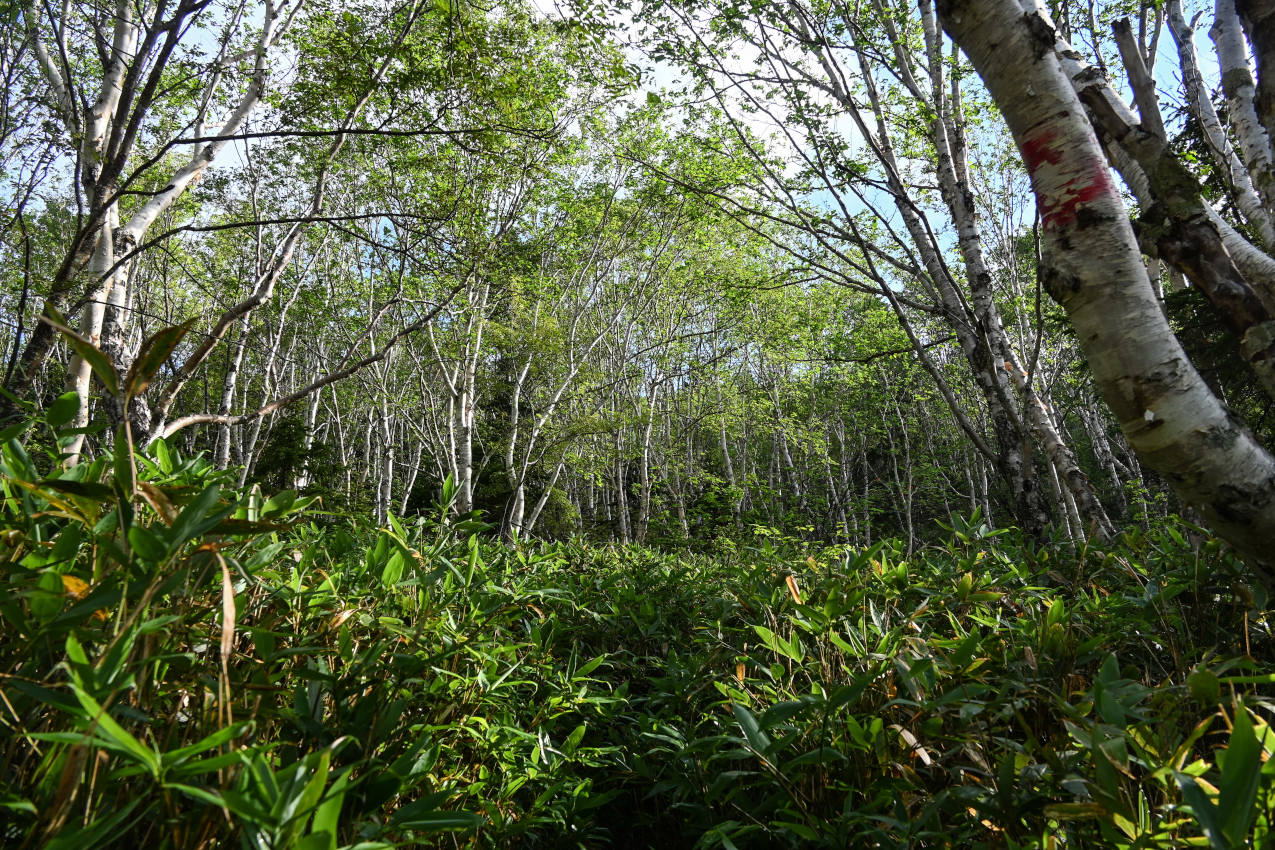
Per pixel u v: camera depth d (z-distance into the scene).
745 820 1.84
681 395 24.66
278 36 6.86
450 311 11.94
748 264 17.48
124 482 1.08
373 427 20.98
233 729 0.86
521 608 2.12
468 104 5.77
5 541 1.25
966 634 2.07
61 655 1.13
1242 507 1.46
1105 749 1.11
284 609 1.71
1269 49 2.73
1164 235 2.21
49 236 9.66
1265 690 1.76
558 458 15.98
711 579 3.88
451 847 1.63
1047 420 5.07
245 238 13.54
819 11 6.05
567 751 1.94
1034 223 4.05
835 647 2.04
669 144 13.39
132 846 1.03
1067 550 3.13
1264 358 2.03
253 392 18.20
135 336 13.30
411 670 1.58
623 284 18.86
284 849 0.85
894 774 1.57
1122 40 3.66
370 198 12.34
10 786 0.96
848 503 21.48
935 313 6.11
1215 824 0.82
